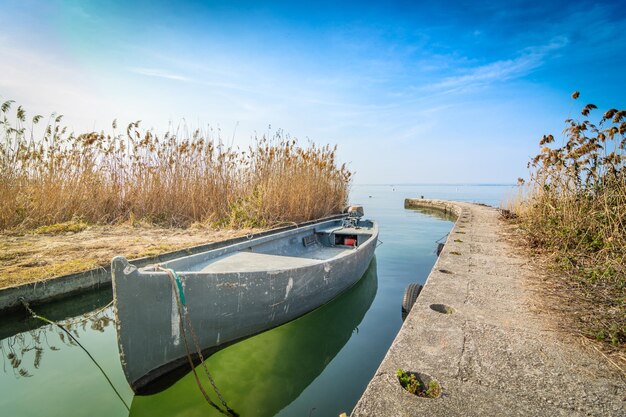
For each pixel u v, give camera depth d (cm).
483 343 260
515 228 896
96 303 474
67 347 361
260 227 820
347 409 280
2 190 709
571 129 654
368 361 362
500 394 200
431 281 421
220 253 442
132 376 257
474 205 1959
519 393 201
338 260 471
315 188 996
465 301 350
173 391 286
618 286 393
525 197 1018
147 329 259
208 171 916
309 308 425
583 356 243
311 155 1025
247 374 325
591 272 435
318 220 886
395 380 212
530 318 307
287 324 394
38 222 744
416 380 211
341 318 482
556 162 685
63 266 477
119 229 774
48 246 587
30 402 270
